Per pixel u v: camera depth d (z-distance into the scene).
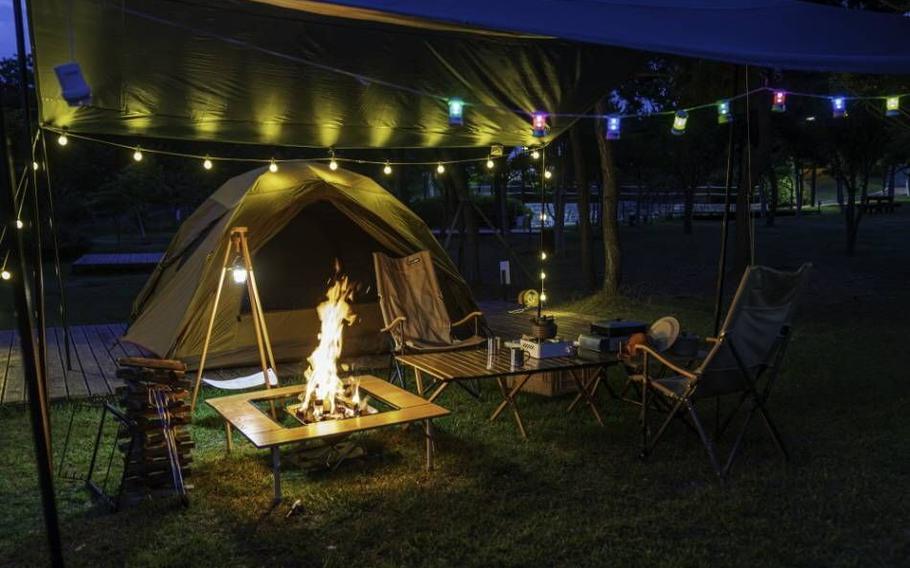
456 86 5.61
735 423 5.32
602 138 11.56
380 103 5.77
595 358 5.36
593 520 3.73
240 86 5.11
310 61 4.94
